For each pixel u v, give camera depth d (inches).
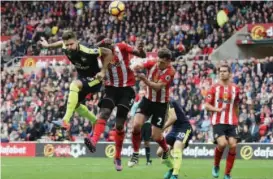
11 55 1737.2
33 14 1857.8
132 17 1686.8
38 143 1202.6
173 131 621.6
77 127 1225.4
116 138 609.3
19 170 757.9
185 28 1567.4
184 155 1106.1
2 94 1475.1
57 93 1373.0
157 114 610.9
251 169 794.8
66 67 1492.4
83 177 649.6
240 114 1125.1
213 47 1507.1
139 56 588.4
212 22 1573.6
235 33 1523.1
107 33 1670.8
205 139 1138.7
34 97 1397.6
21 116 1339.8
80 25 1753.2
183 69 1315.2
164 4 1686.8
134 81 595.8
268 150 1060.5
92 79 557.9
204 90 1220.5
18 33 1823.3
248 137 1104.2
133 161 654.5
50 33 1747.0
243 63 1334.9
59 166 847.1
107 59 546.6
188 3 1659.7
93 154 1157.1
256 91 1201.4
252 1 1599.4
